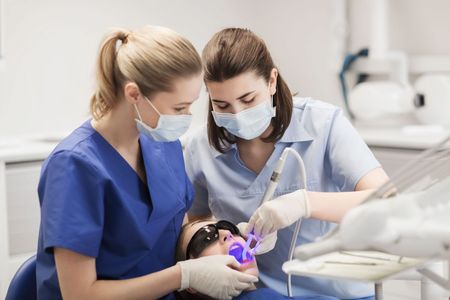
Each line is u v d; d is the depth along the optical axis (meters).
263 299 1.59
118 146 1.55
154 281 1.46
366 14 3.58
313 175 1.75
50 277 1.49
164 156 1.68
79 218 1.42
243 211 1.79
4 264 2.60
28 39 3.13
